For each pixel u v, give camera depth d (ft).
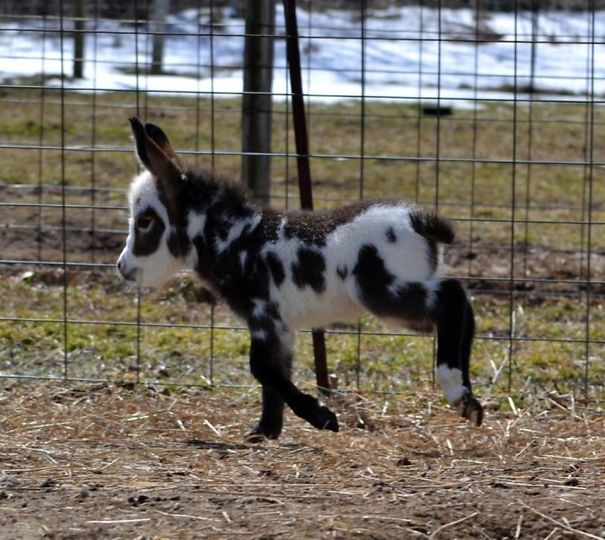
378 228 30.89
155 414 35.06
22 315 46.34
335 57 109.29
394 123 89.81
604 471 29.17
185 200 32.71
